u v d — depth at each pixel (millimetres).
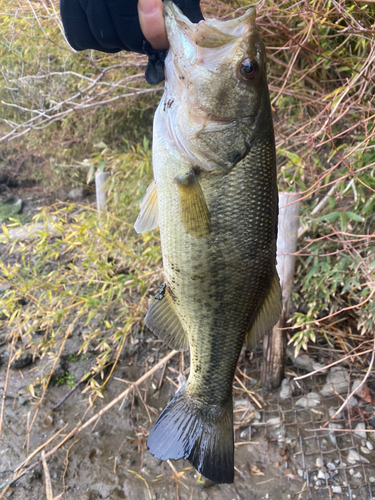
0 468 595
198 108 347
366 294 655
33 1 741
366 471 568
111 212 958
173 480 578
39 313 744
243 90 344
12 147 1576
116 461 605
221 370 406
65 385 743
